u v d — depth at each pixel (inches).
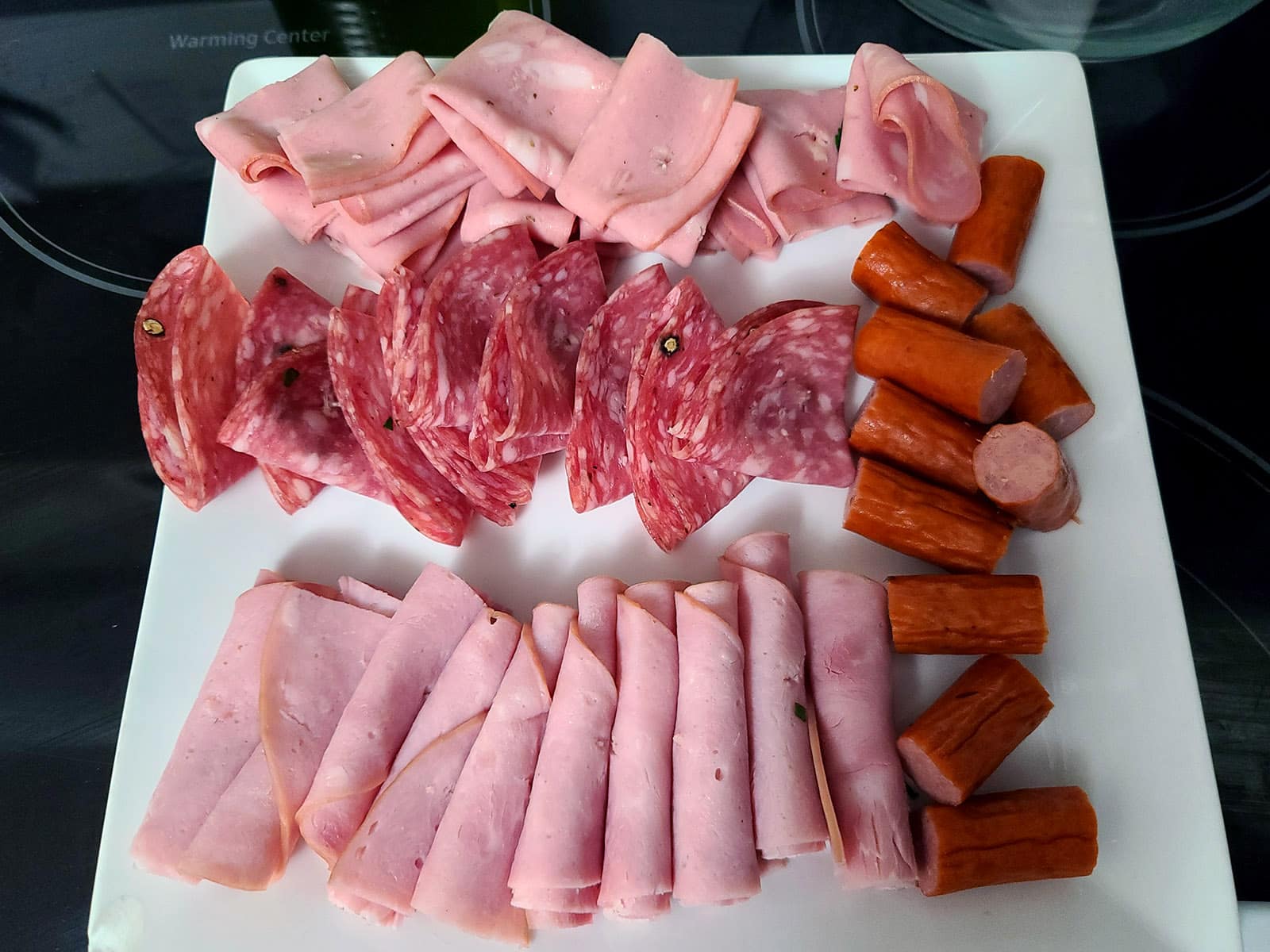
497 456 10.9
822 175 12.5
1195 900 9.9
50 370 13.7
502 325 11.0
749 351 11.1
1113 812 10.3
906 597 10.4
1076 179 12.6
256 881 10.1
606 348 11.5
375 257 12.4
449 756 10.2
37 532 12.9
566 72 12.5
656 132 12.0
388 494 11.8
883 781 10.0
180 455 11.9
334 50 15.0
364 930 10.2
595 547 11.7
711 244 12.8
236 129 12.5
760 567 11.0
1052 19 14.6
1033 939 9.9
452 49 15.0
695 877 9.4
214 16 15.4
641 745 9.9
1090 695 10.6
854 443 11.4
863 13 14.9
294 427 11.6
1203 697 11.7
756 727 10.1
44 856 11.5
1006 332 11.5
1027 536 11.3
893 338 11.3
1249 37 14.7
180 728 11.2
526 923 9.8
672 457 11.3
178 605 11.7
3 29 15.4
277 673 10.7
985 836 9.6
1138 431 11.5
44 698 12.1
